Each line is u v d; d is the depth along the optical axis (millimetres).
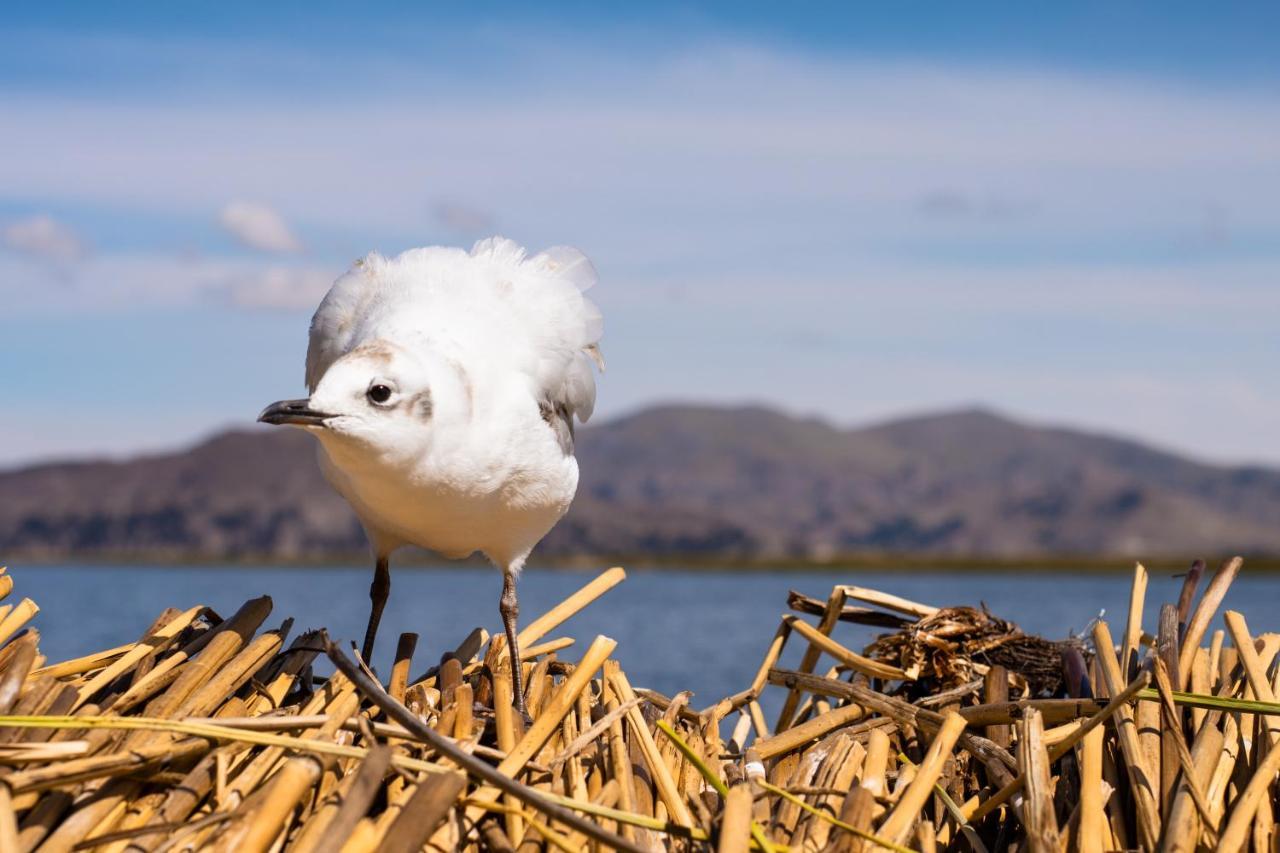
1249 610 31969
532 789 6230
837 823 6285
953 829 7023
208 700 6875
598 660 7203
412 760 6453
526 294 8859
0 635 7188
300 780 6039
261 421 7293
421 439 7664
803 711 9133
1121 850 6566
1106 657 7766
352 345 8523
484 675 8242
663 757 7168
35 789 5938
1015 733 7633
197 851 5941
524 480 8352
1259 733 6973
